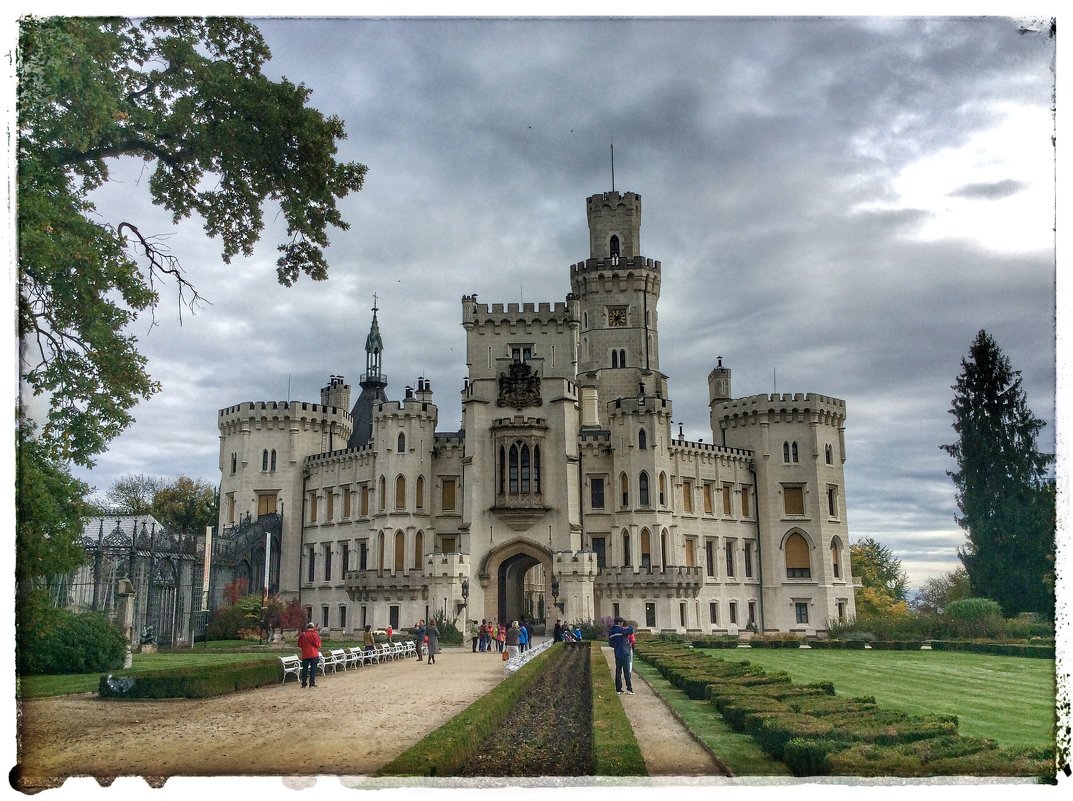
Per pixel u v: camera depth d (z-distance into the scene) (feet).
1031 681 118.01
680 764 54.95
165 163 96.94
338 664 140.56
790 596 291.38
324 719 76.13
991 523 171.53
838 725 57.52
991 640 183.11
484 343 268.82
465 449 261.24
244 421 305.73
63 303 80.12
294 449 305.94
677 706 83.30
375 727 71.20
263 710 82.33
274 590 293.84
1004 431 163.32
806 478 298.56
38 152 74.43
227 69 94.07
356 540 280.92
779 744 54.90
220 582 260.83
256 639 236.43
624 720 67.36
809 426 301.63
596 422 300.40
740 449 302.25
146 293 87.20
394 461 270.05
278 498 302.45
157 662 141.38
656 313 340.18
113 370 85.25
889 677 124.98
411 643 181.37
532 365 264.72
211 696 93.86
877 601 373.61
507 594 281.13
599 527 272.51
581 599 242.99
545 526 255.70
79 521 84.38
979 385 162.71
